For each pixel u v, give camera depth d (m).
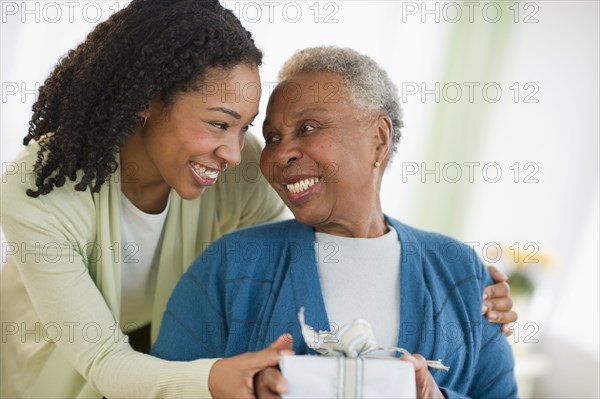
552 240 2.25
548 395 2.24
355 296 1.05
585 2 2.14
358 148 1.04
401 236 1.11
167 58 0.94
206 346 1.09
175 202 1.20
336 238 1.08
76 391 1.19
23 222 1.02
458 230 2.32
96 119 0.99
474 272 1.13
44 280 1.04
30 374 1.22
